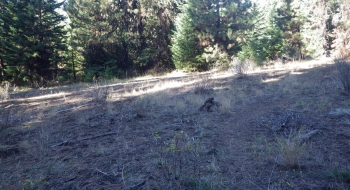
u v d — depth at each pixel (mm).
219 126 5414
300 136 4137
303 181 3018
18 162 4145
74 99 9719
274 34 25484
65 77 22734
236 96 8227
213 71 19297
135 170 3512
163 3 24016
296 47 27578
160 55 25891
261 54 20469
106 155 4137
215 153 3959
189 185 3016
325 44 19844
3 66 21469
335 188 2822
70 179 3412
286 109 6168
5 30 20375
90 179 3373
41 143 4875
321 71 11289
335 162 3406
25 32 20125
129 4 23562
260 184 3025
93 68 22203
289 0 28703
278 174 3230
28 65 20703
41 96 11523
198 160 3701
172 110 6969
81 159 4059
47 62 21516
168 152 3859
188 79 14078
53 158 4191
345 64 7438
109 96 9344
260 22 24156
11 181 3510
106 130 5500
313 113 5617
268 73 12836
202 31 20859
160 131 5168
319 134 4387
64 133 5469
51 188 3223
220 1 20594
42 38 20844
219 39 21062
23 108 8555
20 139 5238
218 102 6934
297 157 3385
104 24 21844
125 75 23250
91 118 6516
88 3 21688
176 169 3385
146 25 25000
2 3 20266
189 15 20719
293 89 8477
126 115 6523
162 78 17609
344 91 7070
